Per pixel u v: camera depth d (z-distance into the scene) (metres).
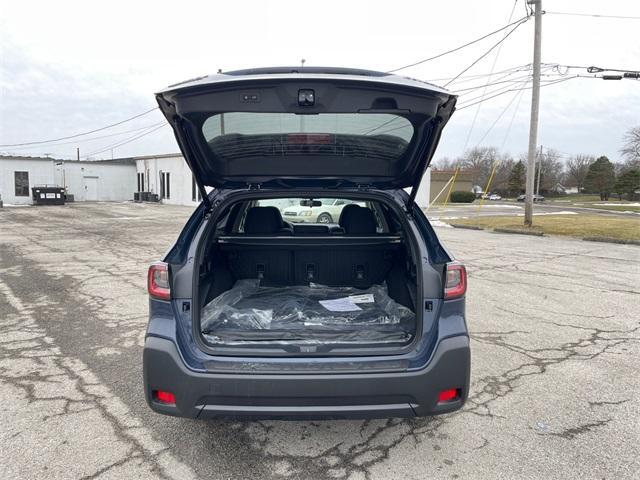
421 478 2.19
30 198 29.17
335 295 2.99
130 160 34.59
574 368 3.54
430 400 2.10
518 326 4.61
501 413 2.83
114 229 14.19
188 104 2.04
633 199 51.91
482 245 11.34
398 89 1.97
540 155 60.78
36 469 2.21
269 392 2.01
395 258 3.14
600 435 2.58
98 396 2.99
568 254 9.93
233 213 3.53
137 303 5.33
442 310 2.21
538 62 14.97
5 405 2.86
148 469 2.23
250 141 2.46
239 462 2.30
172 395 2.07
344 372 2.04
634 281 6.97
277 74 1.98
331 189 2.63
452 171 45.00
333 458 2.35
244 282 3.18
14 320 4.66
